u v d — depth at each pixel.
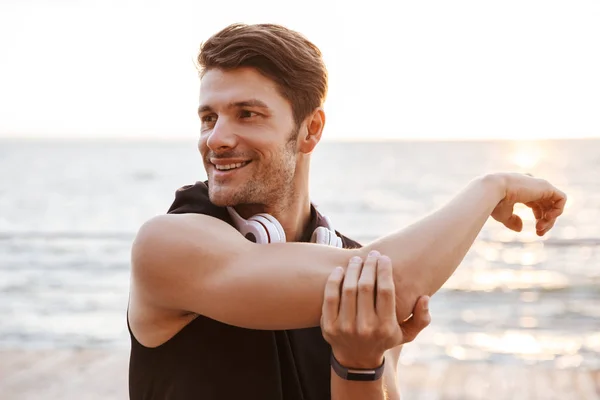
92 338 12.34
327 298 1.27
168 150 133.12
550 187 1.58
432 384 7.16
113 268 18.97
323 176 65.81
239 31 1.45
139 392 1.50
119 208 43.91
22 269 18.81
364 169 74.31
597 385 7.13
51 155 120.62
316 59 1.50
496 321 12.79
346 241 1.77
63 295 16.03
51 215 40.53
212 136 1.41
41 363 8.04
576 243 16.06
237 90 1.41
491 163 80.94
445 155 106.31
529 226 22.92
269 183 1.45
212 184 1.45
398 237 1.36
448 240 1.37
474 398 6.64
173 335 1.44
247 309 1.31
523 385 7.15
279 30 1.47
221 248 1.35
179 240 1.36
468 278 16.39
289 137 1.47
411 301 1.32
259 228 1.44
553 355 10.64
